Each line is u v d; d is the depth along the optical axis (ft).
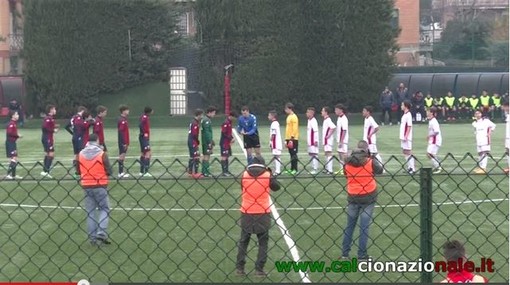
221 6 193.77
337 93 195.21
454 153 119.55
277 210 65.51
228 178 34.78
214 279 44.32
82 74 193.98
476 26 271.90
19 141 148.77
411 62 246.88
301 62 194.08
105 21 194.59
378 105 196.13
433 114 95.76
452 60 255.29
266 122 192.85
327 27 192.85
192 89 199.52
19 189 78.18
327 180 82.43
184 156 117.29
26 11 193.06
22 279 44.68
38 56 192.13
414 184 79.51
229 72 195.21
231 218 61.93
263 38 193.26
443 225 58.65
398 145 133.08
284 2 192.13
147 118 91.40
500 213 63.67
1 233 57.52
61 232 57.62
